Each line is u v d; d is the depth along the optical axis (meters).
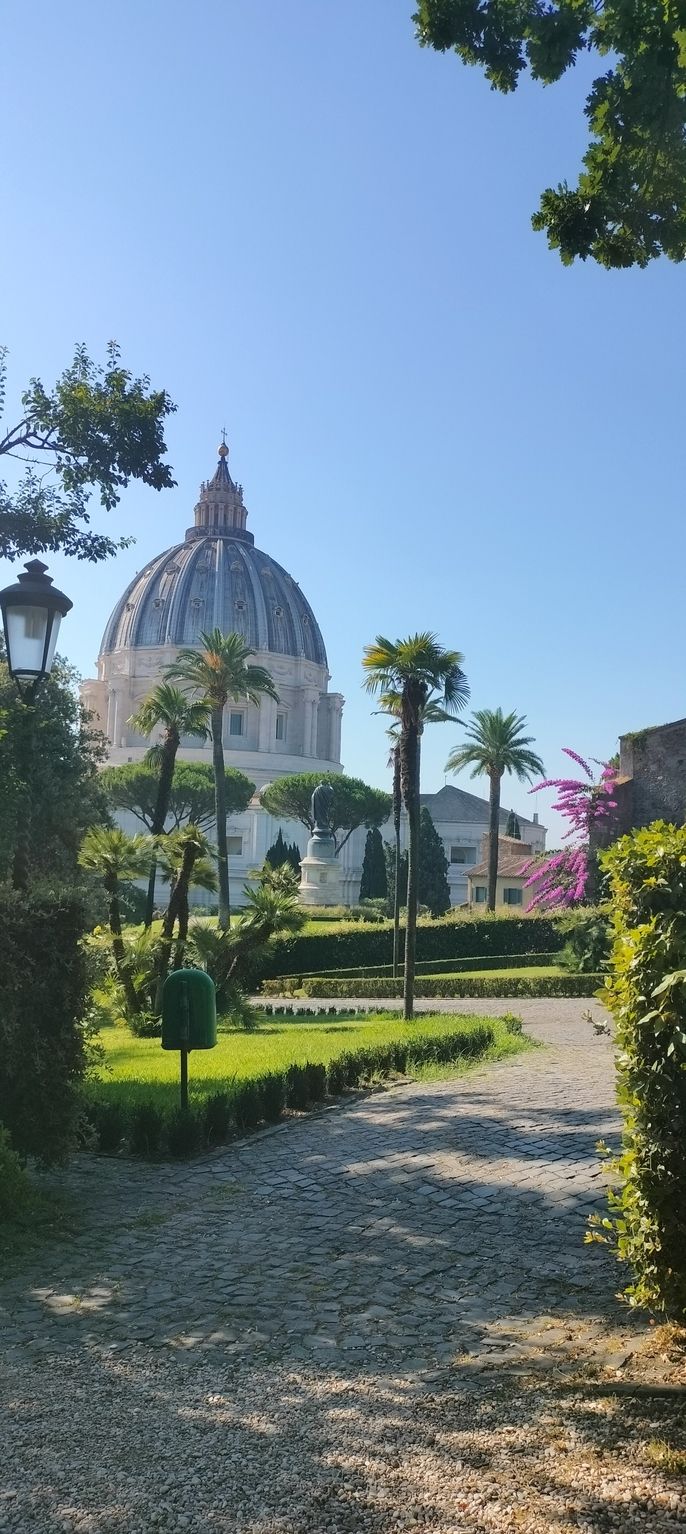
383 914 65.94
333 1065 13.55
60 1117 9.02
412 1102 12.64
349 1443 4.17
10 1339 5.61
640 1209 5.28
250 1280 6.62
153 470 15.20
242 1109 11.46
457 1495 3.68
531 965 40.38
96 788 14.61
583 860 40.12
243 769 143.50
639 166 8.13
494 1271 6.73
